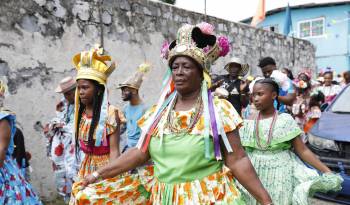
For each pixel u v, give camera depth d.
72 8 5.65
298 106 7.52
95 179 2.23
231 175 2.09
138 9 6.65
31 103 5.20
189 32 2.03
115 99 6.26
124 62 6.40
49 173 5.43
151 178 2.30
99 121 3.19
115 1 6.25
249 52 9.55
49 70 5.39
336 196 4.70
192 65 2.02
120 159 2.23
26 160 4.33
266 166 3.29
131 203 2.31
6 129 3.07
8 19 4.95
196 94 2.08
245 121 3.47
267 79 3.40
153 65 6.94
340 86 8.99
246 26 9.44
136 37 6.61
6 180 3.15
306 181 3.16
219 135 2.00
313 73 12.62
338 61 20.22
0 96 3.21
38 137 5.28
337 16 20.05
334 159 4.74
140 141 2.15
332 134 4.94
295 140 3.30
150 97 6.93
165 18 7.18
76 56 3.40
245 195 2.97
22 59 5.09
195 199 1.96
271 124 3.32
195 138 1.98
